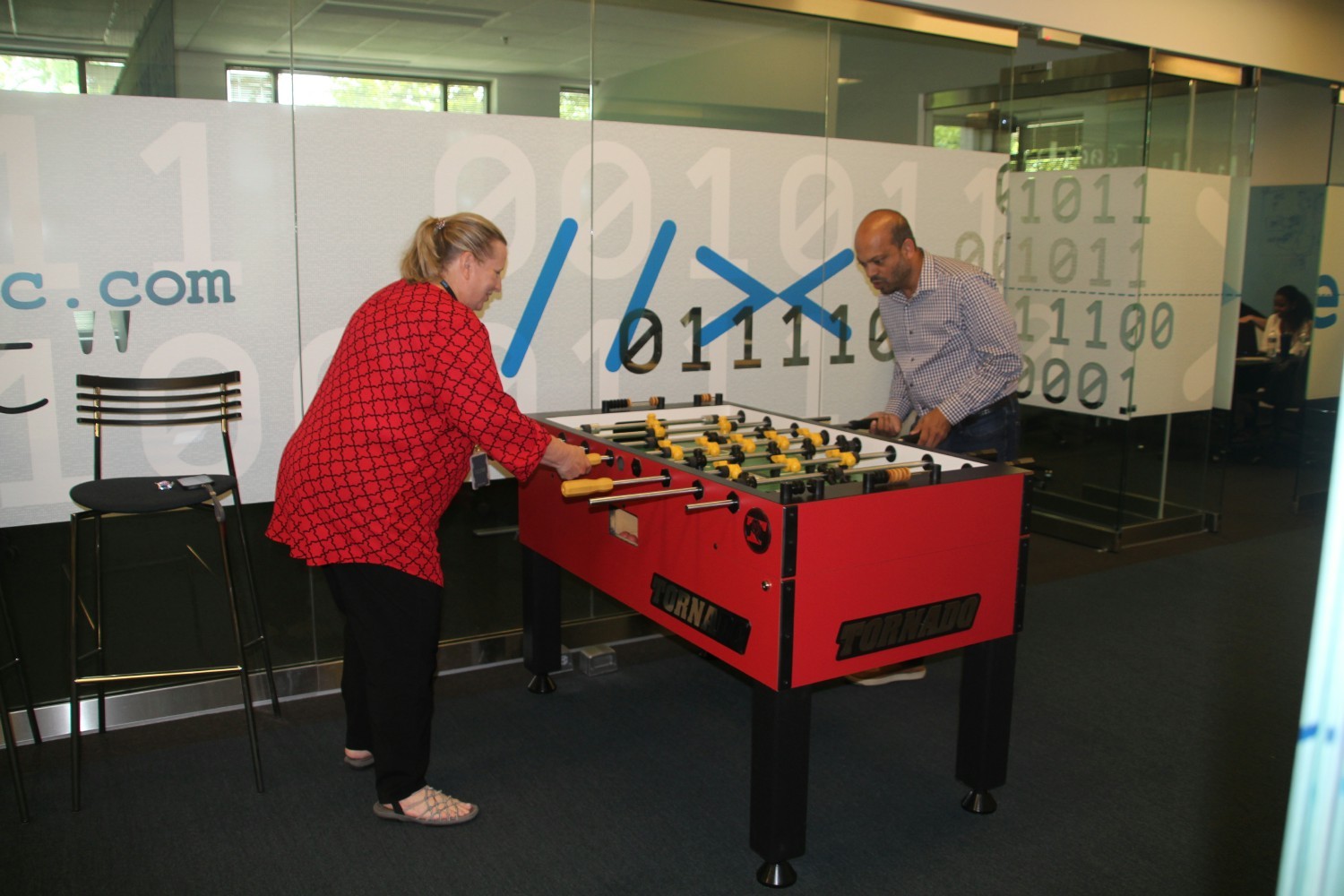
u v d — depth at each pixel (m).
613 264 3.46
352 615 2.28
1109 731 2.94
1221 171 4.87
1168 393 4.86
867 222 3.29
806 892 2.14
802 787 2.14
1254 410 6.82
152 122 2.73
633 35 3.38
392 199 3.08
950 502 2.22
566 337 3.42
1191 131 4.71
